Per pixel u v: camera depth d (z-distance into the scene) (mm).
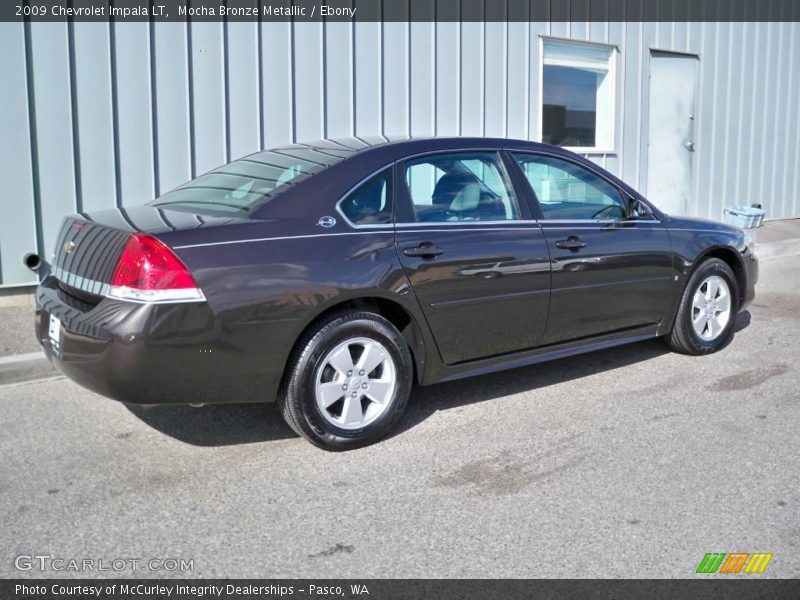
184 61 7312
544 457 4207
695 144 12203
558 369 5781
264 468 4074
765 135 13164
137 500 3717
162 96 7238
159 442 4414
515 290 4789
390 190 4488
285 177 4414
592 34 10594
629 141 11352
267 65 7773
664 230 5656
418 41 8812
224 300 3812
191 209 4395
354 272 4168
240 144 7711
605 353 6191
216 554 3252
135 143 7160
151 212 4320
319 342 4094
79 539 3363
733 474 3992
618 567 3156
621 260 5320
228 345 3846
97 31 6863
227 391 3930
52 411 4898
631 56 11148
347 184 4355
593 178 5402
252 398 4008
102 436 4500
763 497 3744
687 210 12273
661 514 3578
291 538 3377
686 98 11977
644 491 3803
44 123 6730
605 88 11000
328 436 4191
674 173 12023
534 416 4816
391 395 4363
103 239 3959
